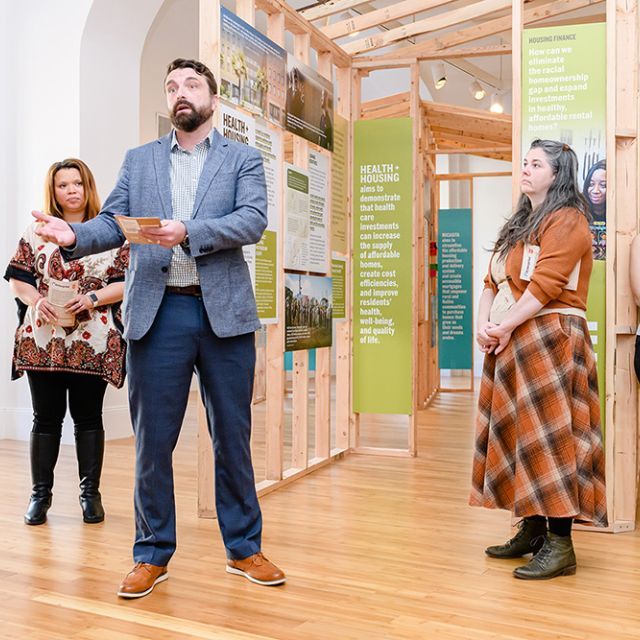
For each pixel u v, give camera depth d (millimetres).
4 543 3211
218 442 2723
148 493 2664
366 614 2469
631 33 3590
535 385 2842
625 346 3582
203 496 3701
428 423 6859
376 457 5328
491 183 12234
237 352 2656
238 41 3908
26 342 3498
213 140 2678
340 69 5551
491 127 8781
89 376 3559
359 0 6473
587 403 2893
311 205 4852
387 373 5402
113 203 2646
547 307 2875
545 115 3639
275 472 4348
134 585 2596
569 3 6309
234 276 2625
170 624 2377
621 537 3451
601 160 3588
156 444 2633
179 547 3201
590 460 2871
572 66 3609
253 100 4059
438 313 9617
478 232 12320
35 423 3570
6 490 4168
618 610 2531
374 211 5477
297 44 4871
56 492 4137
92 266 3504
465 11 6219
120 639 2268
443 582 2787
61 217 3574
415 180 5422
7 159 6047
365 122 5504
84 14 5734
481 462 3016
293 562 2998
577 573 2918
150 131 8555
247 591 2668
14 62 6016
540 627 2377
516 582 2799
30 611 2479
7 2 6031
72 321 3430
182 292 2604
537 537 3057
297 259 4625
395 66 5500
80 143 5785
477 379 11383
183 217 2625
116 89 6047
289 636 2291
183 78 2586
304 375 4738
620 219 3590
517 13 3633
